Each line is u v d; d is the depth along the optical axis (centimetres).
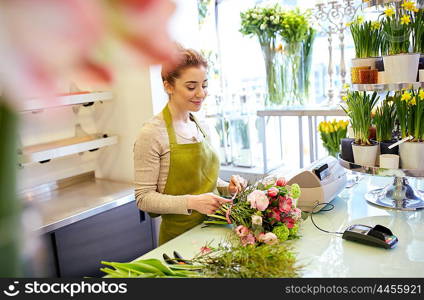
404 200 190
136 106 290
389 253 141
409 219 171
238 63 379
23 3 13
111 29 14
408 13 169
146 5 15
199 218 192
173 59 15
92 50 14
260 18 312
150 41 15
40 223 16
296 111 302
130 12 14
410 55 170
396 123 186
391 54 175
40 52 14
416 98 169
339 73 315
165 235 195
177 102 186
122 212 274
